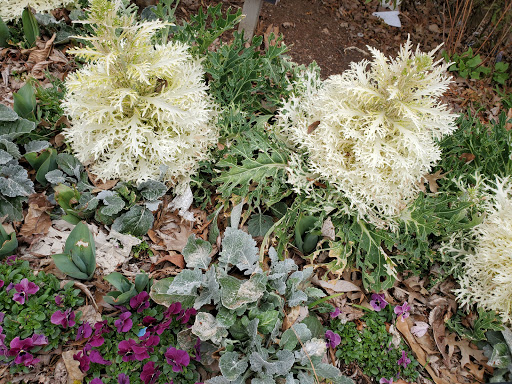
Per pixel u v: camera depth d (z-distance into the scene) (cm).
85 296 196
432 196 253
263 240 227
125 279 192
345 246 224
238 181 227
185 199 233
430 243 247
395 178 221
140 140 201
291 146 248
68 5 293
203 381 191
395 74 206
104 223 218
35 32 272
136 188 227
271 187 231
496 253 220
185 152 229
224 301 185
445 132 220
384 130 208
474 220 228
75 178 229
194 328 180
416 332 222
